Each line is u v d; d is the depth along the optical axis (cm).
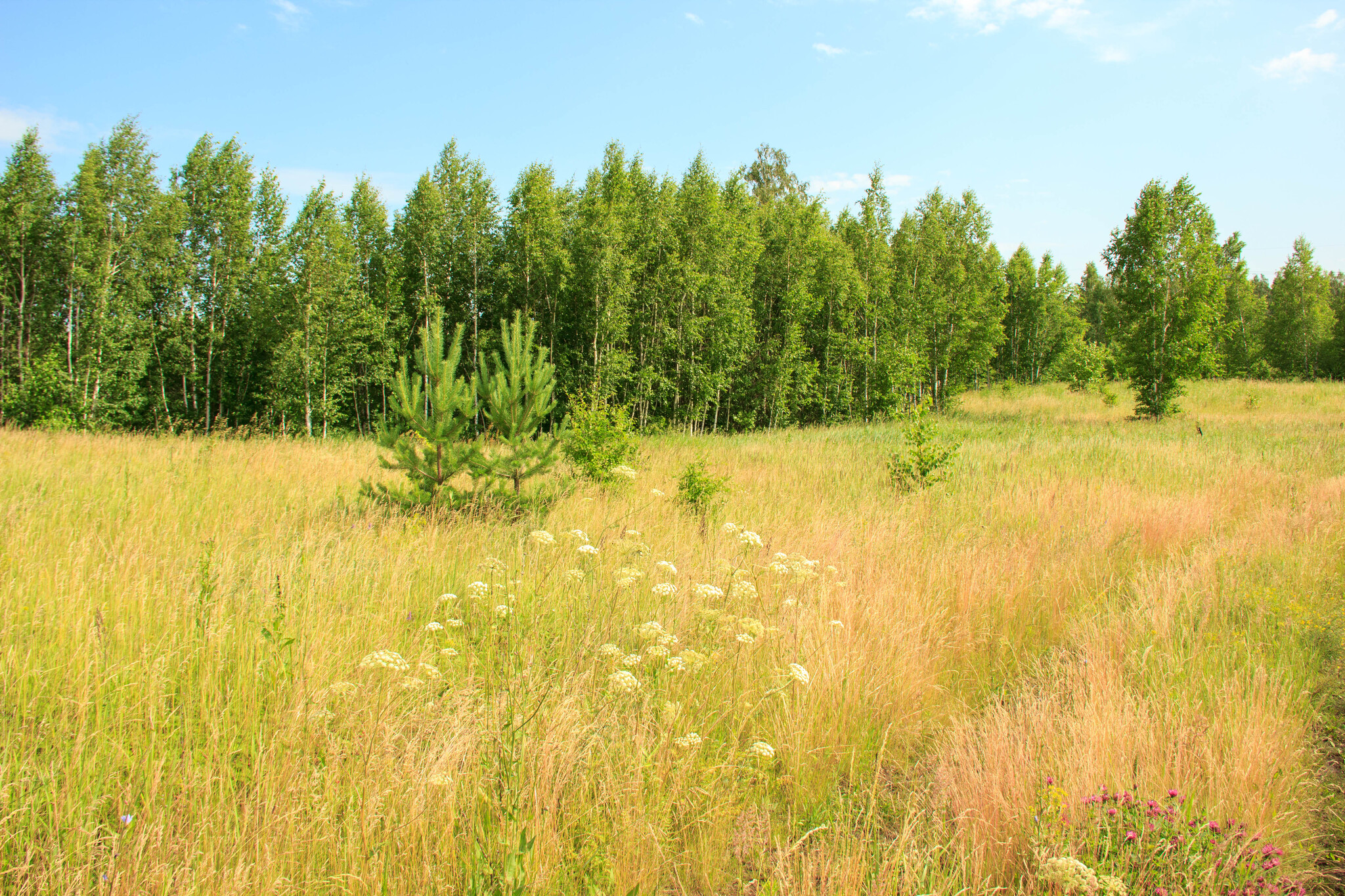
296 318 2661
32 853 221
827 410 3238
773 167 4200
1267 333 4791
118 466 862
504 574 480
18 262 2459
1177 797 286
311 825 244
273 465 961
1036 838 260
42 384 2236
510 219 2894
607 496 845
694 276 2670
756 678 389
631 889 230
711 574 542
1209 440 1593
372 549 552
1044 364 5009
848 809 304
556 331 2803
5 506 608
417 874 230
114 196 2478
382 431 690
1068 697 392
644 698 351
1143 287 2517
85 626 360
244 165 2972
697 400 2995
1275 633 482
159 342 2903
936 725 384
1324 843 291
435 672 331
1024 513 841
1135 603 542
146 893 213
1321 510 826
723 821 280
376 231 3081
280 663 340
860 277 3138
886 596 507
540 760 277
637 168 2942
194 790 256
